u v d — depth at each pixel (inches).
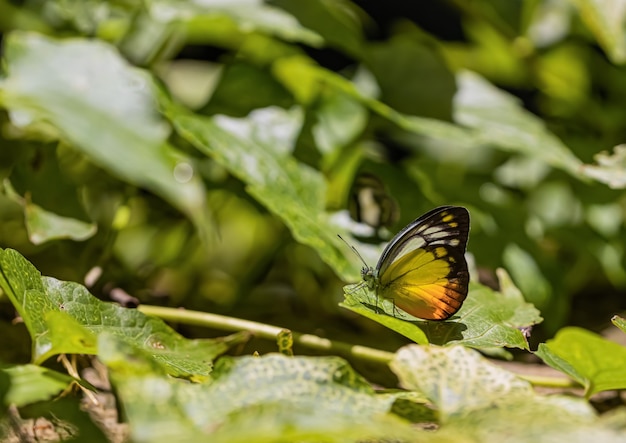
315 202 48.1
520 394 43.0
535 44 54.4
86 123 47.4
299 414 42.1
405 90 51.5
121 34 51.0
